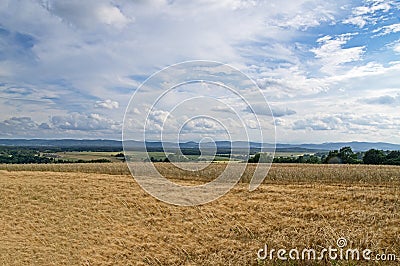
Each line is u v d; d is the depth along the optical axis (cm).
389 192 1944
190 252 1407
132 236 1591
